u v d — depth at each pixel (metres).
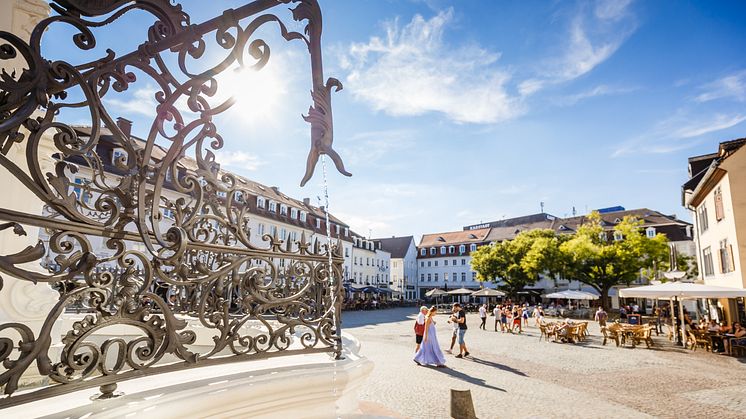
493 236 67.94
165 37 1.79
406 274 74.19
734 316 17.53
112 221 1.53
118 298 1.51
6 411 1.30
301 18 2.13
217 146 1.96
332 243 2.54
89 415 1.30
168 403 1.47
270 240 2.20
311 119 2.19
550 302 53.28
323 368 2.10
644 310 39.91
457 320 13.32
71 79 1.43
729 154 17.17
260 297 2.09
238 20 1.87
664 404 7.64
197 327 3.78
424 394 8.05
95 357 1.39
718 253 19.62
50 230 1.44
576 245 33.00
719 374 10.44
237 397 1.68
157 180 1.72
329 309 2.45
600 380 9.59
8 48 1.33
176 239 1.69
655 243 30.31
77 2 1.48
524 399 7.82
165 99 1.77
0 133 1.23
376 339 16.84
